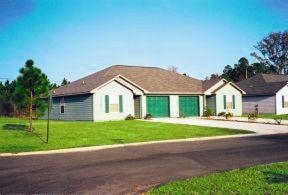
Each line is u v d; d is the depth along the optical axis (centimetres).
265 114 4684
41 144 1817
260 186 917
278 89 4722
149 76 4100
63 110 3781
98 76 3819
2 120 3616
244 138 2152
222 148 1714
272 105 4759
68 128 2525
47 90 2319
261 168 1163
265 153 1545
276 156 1460
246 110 5094
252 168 1166
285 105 4828
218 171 1171
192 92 4044
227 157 1449
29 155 1552
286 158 1408
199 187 917
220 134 2295
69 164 1310
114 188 961
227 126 2838
